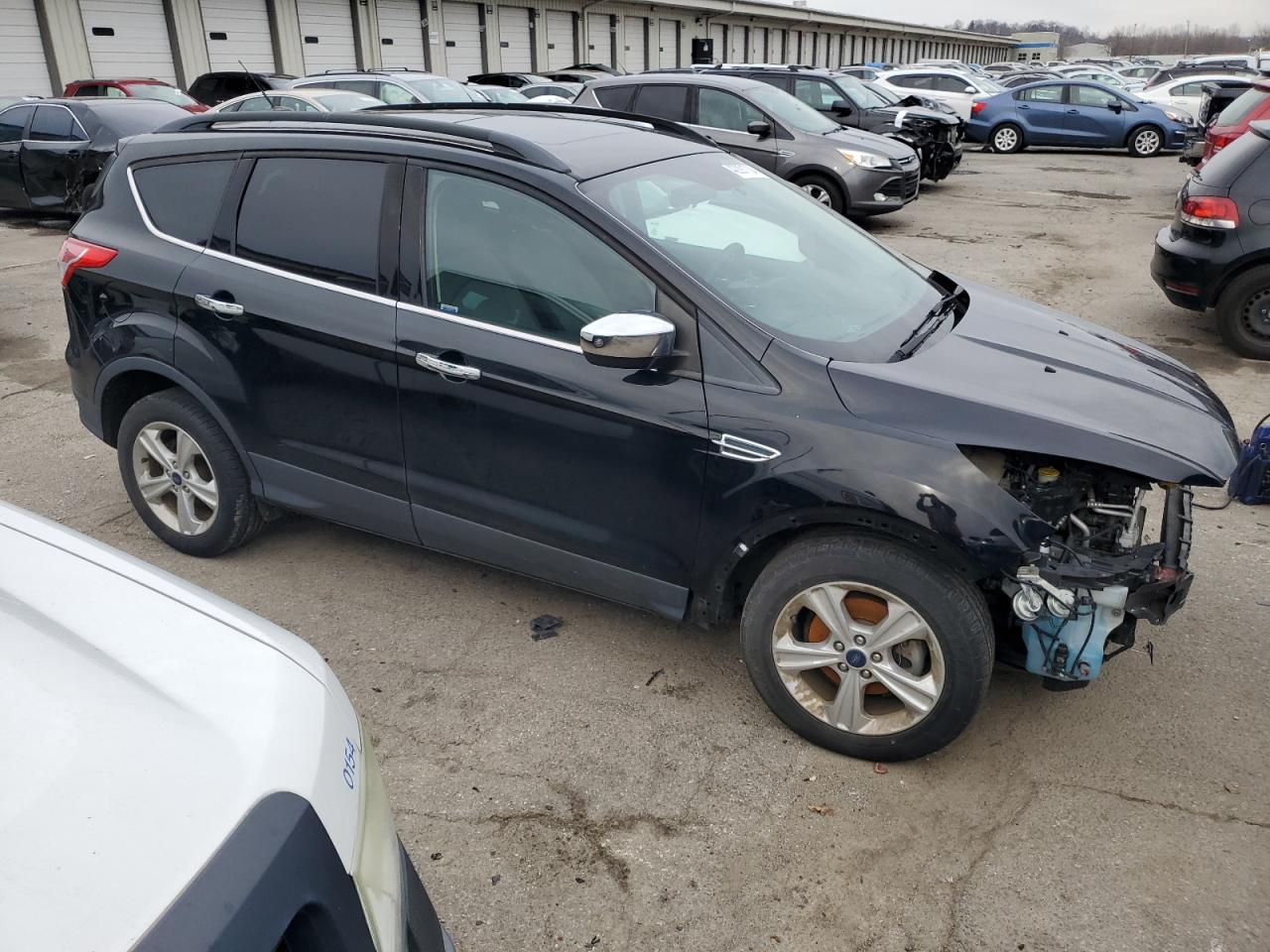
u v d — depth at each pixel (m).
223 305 3.52
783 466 2.72
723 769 2.87
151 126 11.99
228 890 1.19
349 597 3.78
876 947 2.30
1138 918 2.37
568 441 3.01
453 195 3.20
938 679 2.71
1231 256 6.58
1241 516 4.46
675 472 2.88
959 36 86.94
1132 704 3.16
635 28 38.34
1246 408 5.87
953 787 2.80
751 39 48.91
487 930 2.33
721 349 2.84
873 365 2.86
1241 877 2.48
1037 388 2.89
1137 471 2.57
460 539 3.37
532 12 32.31
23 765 1.33
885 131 14.64
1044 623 2.66
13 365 6.80
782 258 3.35
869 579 2.70
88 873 1.18
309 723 1.52
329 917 1.32
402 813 2.70
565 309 3.02
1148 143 20.34
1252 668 3.34
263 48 23.91
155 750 1.38
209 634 1.66
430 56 28.62
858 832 2.64
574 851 2.57
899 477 2.60
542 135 3.47
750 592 2.93
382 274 3.28
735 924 2.36
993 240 11.05
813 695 2.92
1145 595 2.63
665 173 3.46
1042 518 2.69
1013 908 2.40
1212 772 2.86
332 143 3.41
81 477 4.88
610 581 3.14
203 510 3.95
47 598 1.68
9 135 12.17
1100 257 10.05
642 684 3.26
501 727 3.05
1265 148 6.51
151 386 3.99
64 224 12.66
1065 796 2.76
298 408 3.50
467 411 3.15
